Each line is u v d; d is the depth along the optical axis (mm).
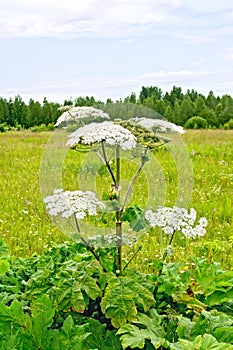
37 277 4266
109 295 4008
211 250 6785
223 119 54562
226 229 8281
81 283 4051
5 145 22203
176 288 4328
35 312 3680
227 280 4473
